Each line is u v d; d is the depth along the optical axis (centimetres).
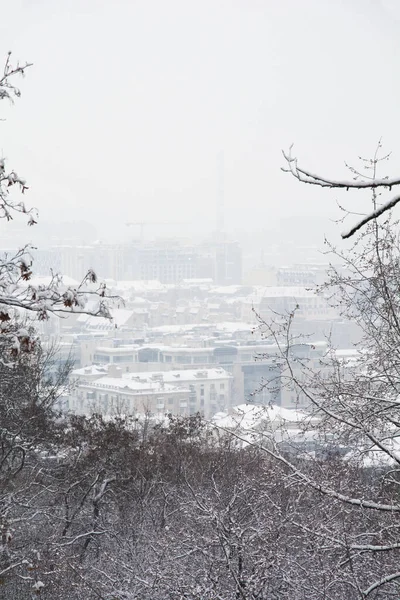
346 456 1878
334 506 1834
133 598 2423
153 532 2969
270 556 1917
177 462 3669
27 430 3606
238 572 1989
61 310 1431
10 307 1423
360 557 1820
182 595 2048
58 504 3828
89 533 3319
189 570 2234
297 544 2066
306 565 1956
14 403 3503
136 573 2525
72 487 3644
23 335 1462
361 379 1891
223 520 2130
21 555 2842
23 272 1454
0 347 1878
